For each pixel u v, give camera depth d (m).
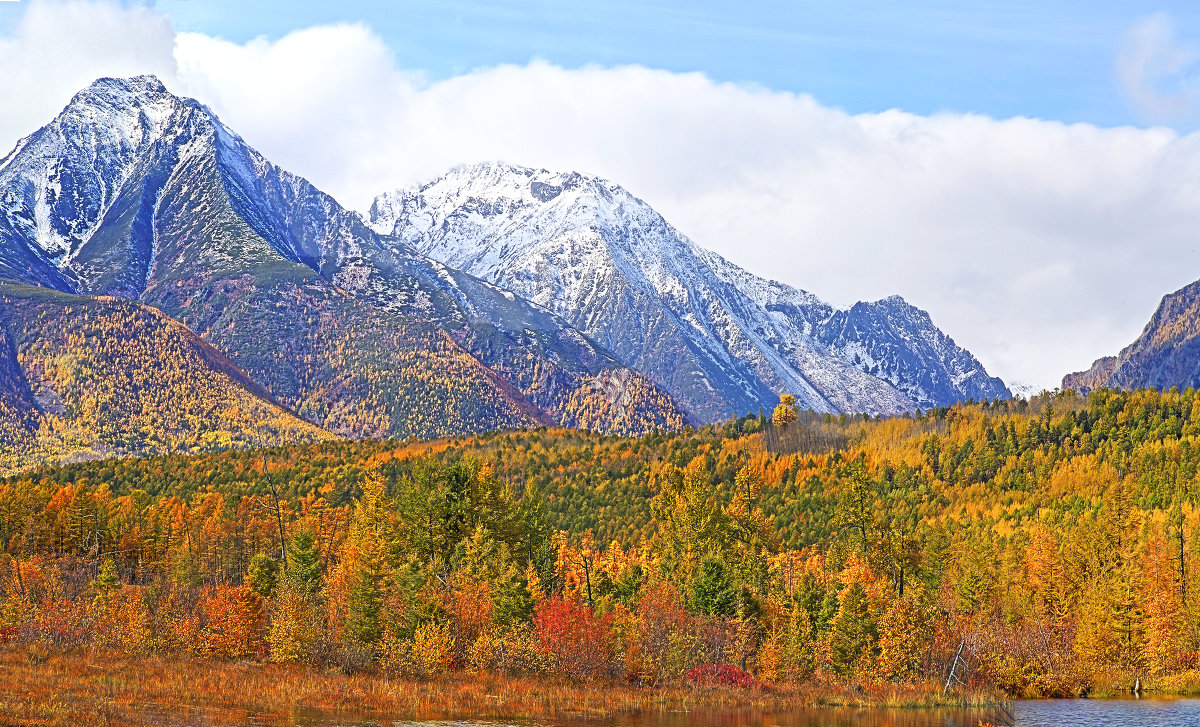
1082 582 150.00
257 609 112.75
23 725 69.12
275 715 83.38
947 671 120.38
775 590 144.62
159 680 91.50
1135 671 132.25
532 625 117.50
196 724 76.62
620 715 95.88
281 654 106.50
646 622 119.94
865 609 122.19
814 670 122.62
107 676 90.00
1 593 144.50
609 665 114.00
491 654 111.62
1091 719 102.50
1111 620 135.25
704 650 119.19
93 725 71.56
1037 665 128.00
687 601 132.00
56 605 115.94
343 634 115.50
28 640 103.38
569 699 100.31
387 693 95.00
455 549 138.00
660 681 113.44
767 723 94.69
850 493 153.25
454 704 94.06
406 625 113.06
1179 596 144.25
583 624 114.81
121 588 150.50
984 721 99.62
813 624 130.38
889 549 149.25
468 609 117.31
